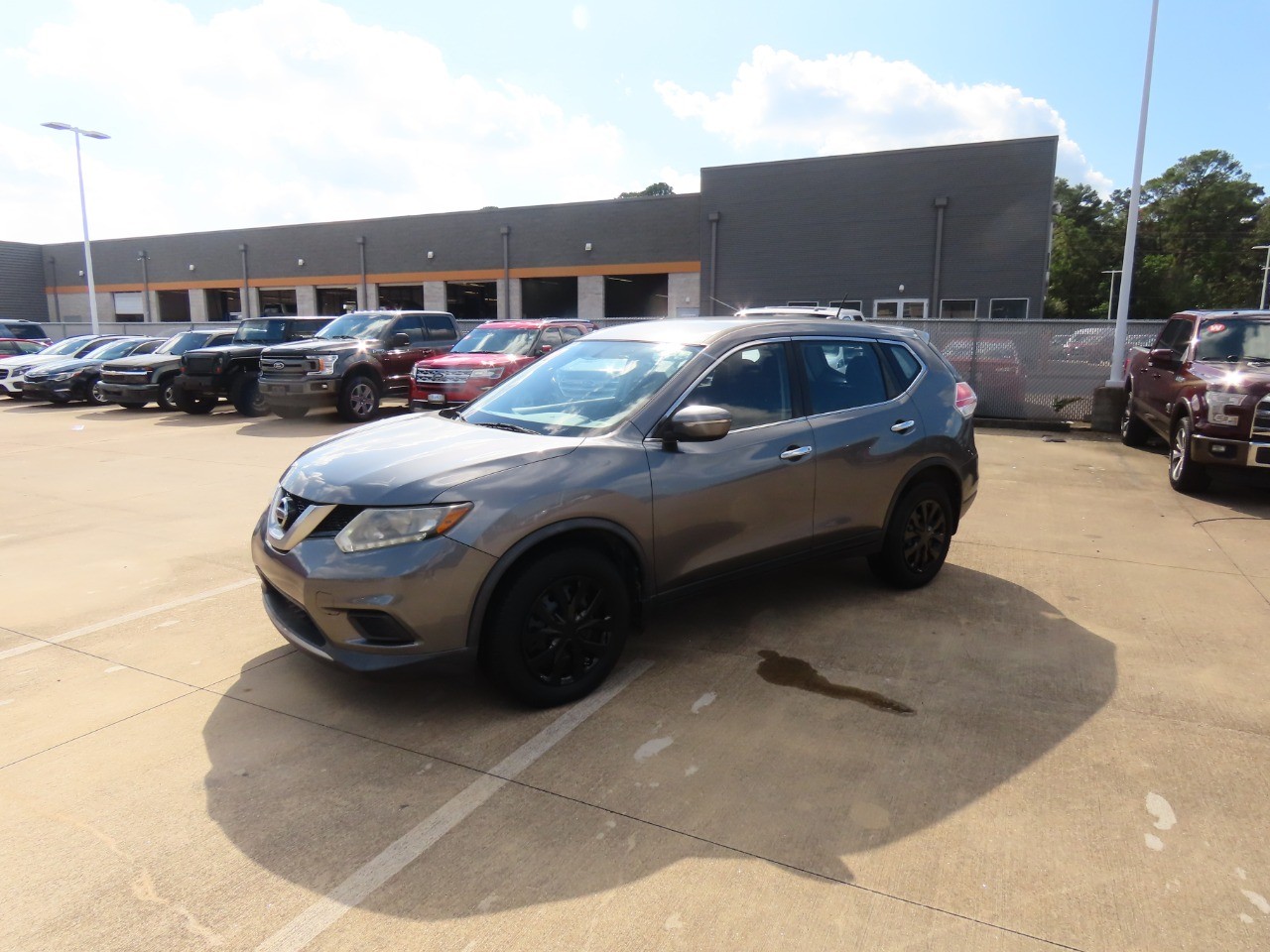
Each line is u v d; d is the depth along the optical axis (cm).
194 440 1200
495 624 335
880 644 430
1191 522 698
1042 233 2467
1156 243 8069
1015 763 314
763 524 420
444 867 255
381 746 329
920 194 2597
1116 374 1270
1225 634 444
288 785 301
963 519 711
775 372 441
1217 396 761
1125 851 262
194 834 272
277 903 239
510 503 332
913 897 240
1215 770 310
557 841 267
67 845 266
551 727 343
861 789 296
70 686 383
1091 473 932
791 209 2786
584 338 486
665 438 381
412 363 1547
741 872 252
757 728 341
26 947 222
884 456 474
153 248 4312
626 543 368
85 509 746
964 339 1384
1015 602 495
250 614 478
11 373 1966
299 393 1380
